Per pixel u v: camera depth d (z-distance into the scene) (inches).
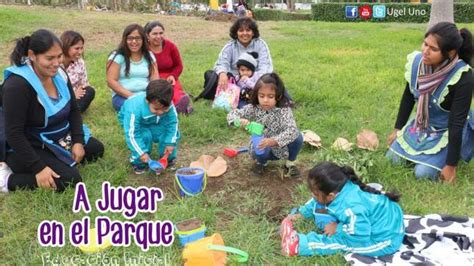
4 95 146.7
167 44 241.6
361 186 131.7
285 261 124.0
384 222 125.0
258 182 167.6
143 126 169.6
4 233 136.3
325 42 471.5
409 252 125.3
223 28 587.8
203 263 116.6
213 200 154.0
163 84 157.3
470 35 156.9
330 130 213.0
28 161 149.8
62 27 506.3
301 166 179.8
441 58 156.0
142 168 173.0
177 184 161.6
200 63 360.5
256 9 1146.7
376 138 190.9
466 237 130.0
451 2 473.4
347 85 283.4
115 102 223.0
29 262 124.2
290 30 578.2
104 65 344.5
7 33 444.8
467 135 167.8
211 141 205.5
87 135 178.1
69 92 163.9
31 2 737.0
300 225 138.8
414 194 156.6
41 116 154.3
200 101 255.8
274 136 164.2
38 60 145.6
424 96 164.2
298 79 295.3
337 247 125.5
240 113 166.7
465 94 155.8
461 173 171.0
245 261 121.7
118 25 543.2
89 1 808.3
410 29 609.0
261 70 242.2
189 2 1012.5
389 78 302.4
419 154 167.6
